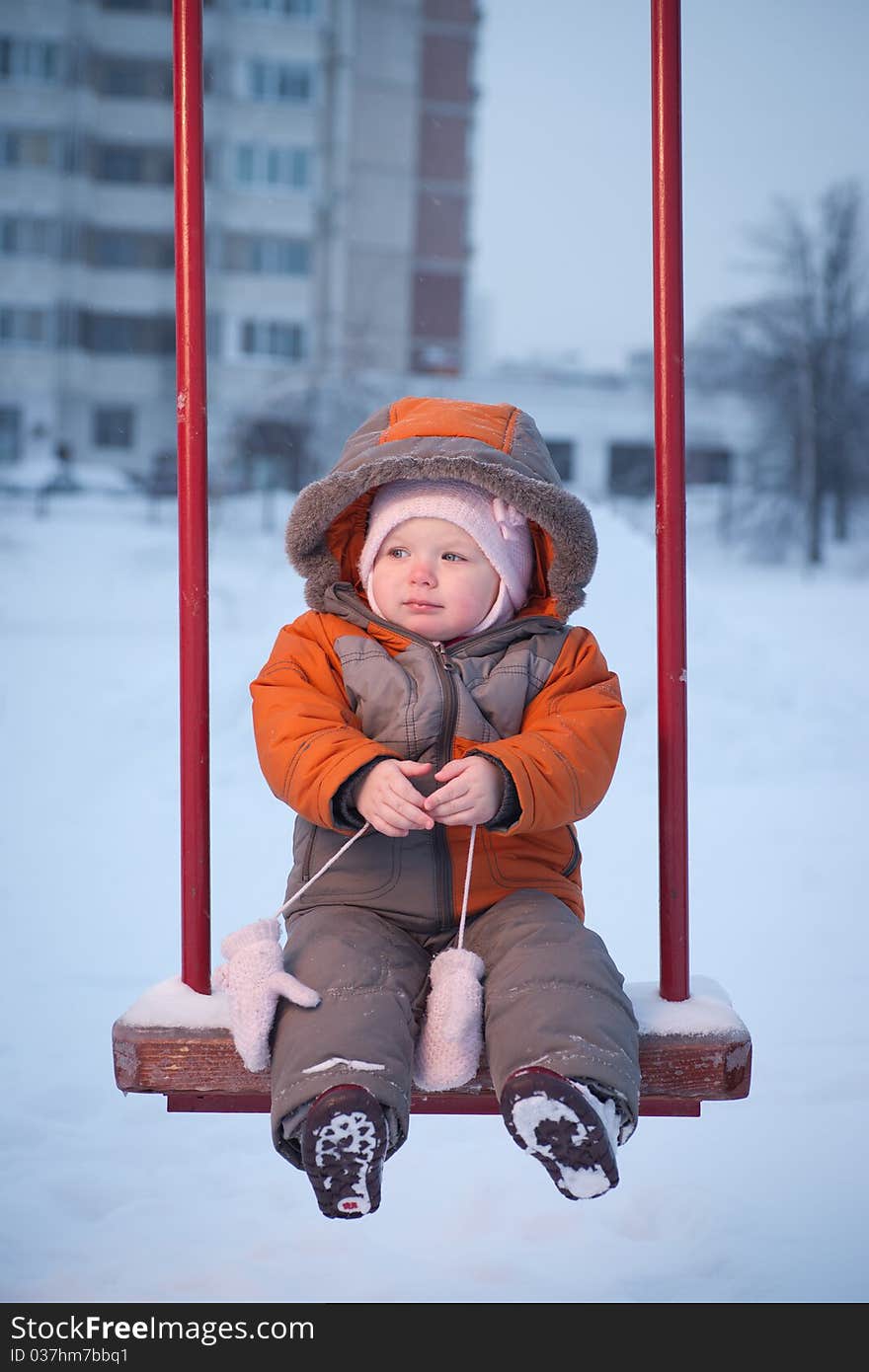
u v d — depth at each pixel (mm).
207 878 1596
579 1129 1326
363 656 1764
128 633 10961
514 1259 1860
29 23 33719
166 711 6430
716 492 29562
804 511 27391
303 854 1710
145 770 5551
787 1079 2480
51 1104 2389
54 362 34562
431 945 1662
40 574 15672
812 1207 2012
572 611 1838
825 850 4234
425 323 35906
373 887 1652
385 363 35375
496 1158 2207
